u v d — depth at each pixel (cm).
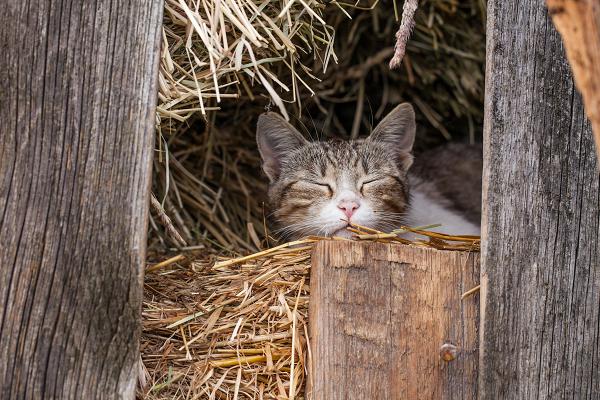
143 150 321
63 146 315
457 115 654
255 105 614
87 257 313
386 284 346
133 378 313
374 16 621
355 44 640
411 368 342
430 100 663
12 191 309
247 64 384
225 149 620
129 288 316
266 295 380
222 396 357
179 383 357
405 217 510
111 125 320
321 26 489
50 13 318
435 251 352
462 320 347
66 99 317
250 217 610
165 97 353
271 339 367
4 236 307
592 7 228
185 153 594
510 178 341
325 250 346
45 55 317
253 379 360
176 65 368
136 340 315
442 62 636
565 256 340
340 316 342
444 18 620
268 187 543
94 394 308
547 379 335
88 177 316
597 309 339
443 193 581
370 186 490
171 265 443
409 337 344
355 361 340
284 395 352
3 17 315
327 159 498
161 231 543
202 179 592
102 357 310
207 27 376
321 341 339
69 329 308
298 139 520
